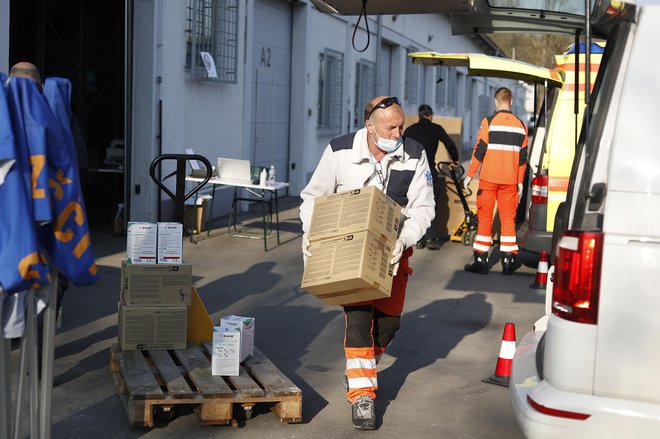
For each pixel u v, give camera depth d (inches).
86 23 617.0
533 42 1173.1
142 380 205.9
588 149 144.3
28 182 133.3
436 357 267.7
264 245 464.4
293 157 748.0
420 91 1235.2
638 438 136.9
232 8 579.2
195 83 538.3
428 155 478.9
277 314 314.8
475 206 502.9
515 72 387.5
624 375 137.9
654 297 136.3
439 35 1332.4
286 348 270.8
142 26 478.3
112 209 586.6
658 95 137.3
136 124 481.7
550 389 142.5
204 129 555.5
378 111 200.8
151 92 480.7
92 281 142.4
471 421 212.4
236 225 541.3
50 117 137.6
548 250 390.0
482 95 1862.7
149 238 235.0
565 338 140.4
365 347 204.5
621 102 138.3
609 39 155.2
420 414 216.2
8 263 131.2
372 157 205.6
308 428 203.3
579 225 141.3
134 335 229.5
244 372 215.2
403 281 210.1
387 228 192.2
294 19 733.3
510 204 407.5
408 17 1104.8
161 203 492.7
